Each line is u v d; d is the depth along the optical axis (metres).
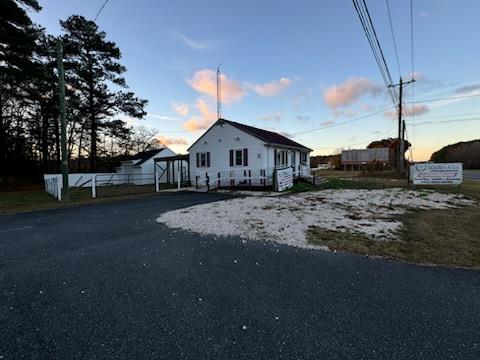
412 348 2.18
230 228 6.30
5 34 16.36
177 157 21.50
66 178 11.93
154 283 3.44
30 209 9.63
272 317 2.65
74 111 24.52
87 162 35.97
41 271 3.82
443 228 6.39
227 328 2.47
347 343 2.24
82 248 4.87
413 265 4.12
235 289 3.27
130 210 9.09
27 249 4.82
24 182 23.56
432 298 3.06
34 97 22.38
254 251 4.71
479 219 7.41
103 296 3.09
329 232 5.96
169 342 2.26
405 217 7.60
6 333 2.38
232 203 10.31
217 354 2.11
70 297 3.06
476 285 3.43
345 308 2.82
